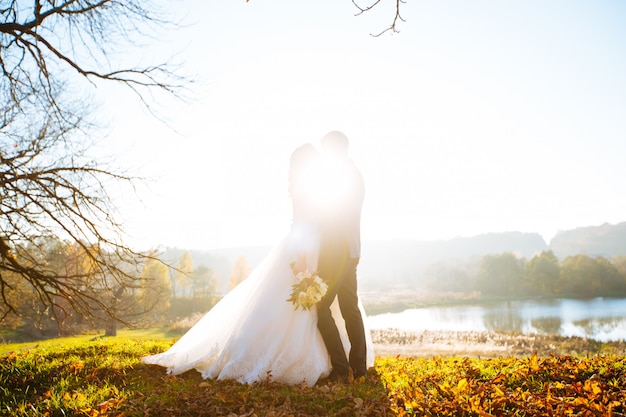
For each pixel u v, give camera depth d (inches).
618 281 5915.4
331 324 189.2
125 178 321.1
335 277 189.8
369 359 217.0
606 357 220.7
